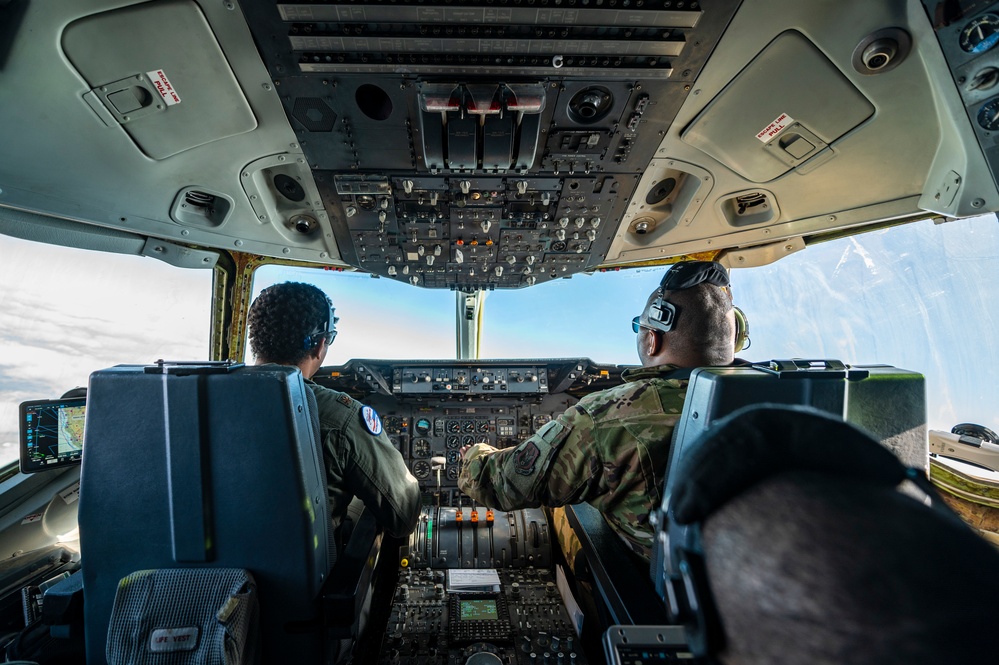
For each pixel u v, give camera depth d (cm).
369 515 182
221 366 119
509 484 154
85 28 152
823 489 28
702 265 145
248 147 212
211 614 117
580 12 147
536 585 218
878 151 202
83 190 221
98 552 124
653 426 132
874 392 112
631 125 198
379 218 258
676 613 33
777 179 234
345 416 161
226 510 121
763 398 104
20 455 192
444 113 182
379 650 182
